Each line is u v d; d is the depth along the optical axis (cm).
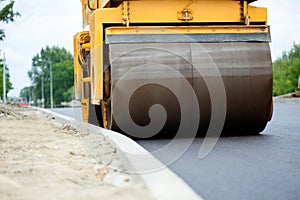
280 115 2098
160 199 572
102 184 682
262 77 1164
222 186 650
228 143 1075
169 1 1188
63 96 16000
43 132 1433
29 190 630
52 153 969
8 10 2875
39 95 16350
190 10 1193
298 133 1280
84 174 760
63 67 16062
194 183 670
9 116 2280
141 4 1176
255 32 1180
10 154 932
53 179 697
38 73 16412
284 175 712
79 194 609
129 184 673
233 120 1175
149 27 1150
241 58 1160
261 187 642
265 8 1216
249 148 991
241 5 1214
